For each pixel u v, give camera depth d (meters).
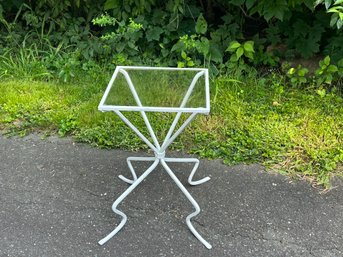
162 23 4.26
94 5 4.46
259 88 3.98
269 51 4.26
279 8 3.90
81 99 3.90
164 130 3.52
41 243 2.62
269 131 3.50
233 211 2.85
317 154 3.29
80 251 2.58
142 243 2.63
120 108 2.40
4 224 2.74
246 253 2.58
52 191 3.00
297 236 2.69
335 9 3.34
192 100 2.58
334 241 2.66
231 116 3.66
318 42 4.20
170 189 3.02
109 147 3.40
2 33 4.58
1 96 3.89
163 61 4.27
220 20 4.62
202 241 2.63
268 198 2.96
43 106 3.80
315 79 4.01
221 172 3.18
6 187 3.03
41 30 4.53
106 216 2.81
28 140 3.48
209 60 4.11
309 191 3.02
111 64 4.25
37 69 4.23
